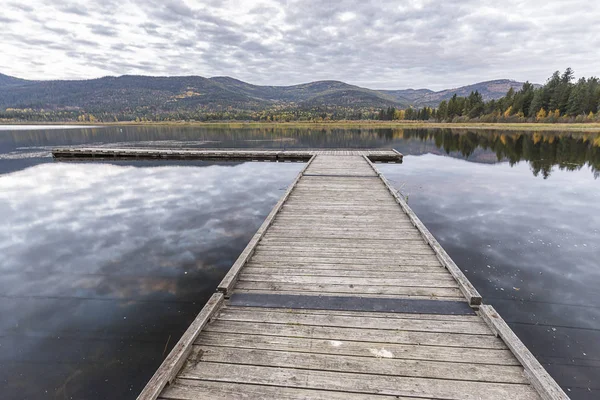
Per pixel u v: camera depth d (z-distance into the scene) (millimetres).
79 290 4195
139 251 5387
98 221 7008
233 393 1936
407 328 2512
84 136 33219
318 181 8164
